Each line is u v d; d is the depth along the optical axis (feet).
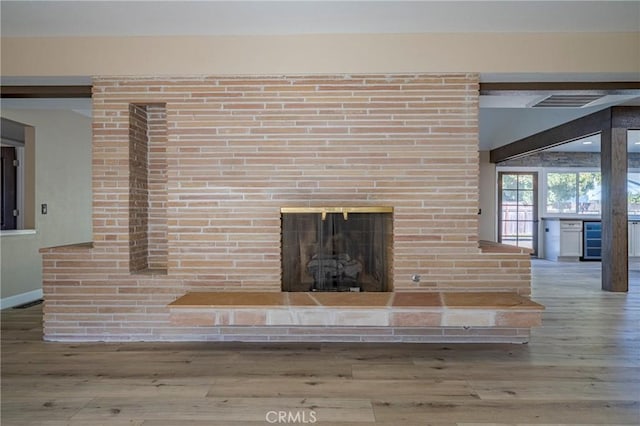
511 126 22.45
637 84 11.16
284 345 10.24
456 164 10.42
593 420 6.70
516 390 7.76
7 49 10.57
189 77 10.53
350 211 10.32
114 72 10.48
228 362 9.14
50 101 12.53
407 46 10.39
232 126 10.52
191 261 10.57
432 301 9.50
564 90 11.23
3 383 8.09
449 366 8.91
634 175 28.09
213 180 10.55
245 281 10.59
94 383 8.09
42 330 11.55
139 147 11.12
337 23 9.89
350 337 10.50
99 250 10.53
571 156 28.22
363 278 10.75
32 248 15.65
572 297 15.55
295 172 10.51
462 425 6.57
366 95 10.46
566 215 28.40
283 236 10.68
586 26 10.06
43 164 16.16
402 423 6.63
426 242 10.46
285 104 10.48
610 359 9.29
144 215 11.44
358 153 10.48
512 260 10.40
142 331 10.55
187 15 9.50
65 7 9.14
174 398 7.47
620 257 16.52
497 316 9.14
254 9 9.22
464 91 10.43
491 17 9.59
